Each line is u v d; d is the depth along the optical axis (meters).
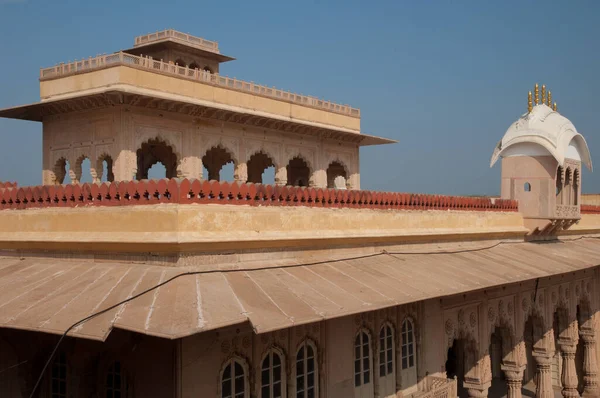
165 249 8.49
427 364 13.80
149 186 8.95
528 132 18.50
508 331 17.16
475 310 15.64
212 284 8.30
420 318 13.66
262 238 9.57
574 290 20.81
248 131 22.52
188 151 20.05
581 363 23.42
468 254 14.79
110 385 9.55
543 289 18.75
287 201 10.58
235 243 9.17
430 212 14.35
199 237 8.61
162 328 6.71
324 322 11.06
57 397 10.05
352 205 12.02
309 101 25.20
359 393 11.96
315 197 11.13
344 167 27.97
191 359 8.67
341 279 10.05
